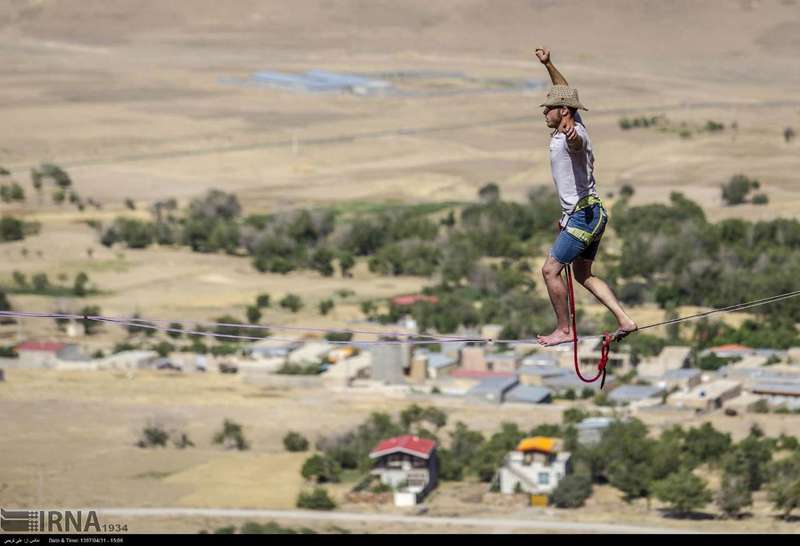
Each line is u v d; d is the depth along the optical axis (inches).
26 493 6151.6
